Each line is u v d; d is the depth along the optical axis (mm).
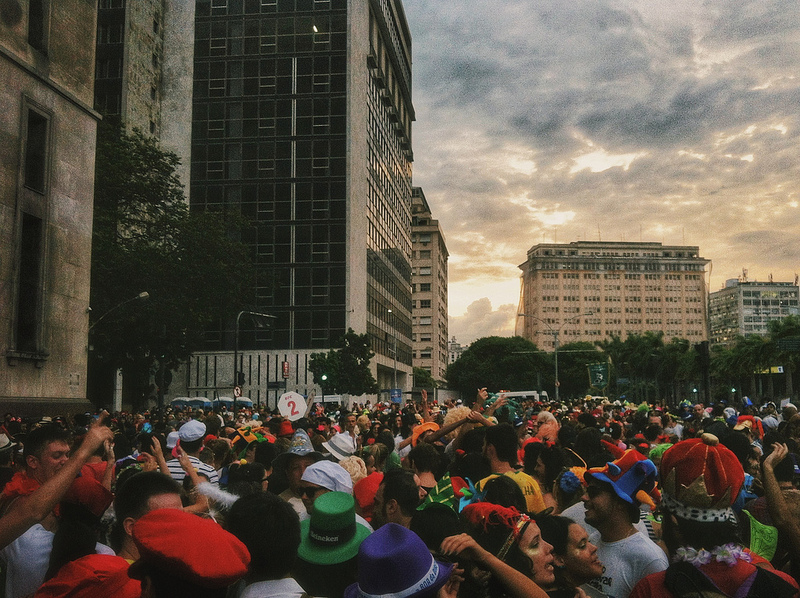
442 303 166250
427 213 160125
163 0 76062
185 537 2207
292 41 75062
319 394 69812
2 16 27922
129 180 42938
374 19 89000
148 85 72500
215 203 73688
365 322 79688
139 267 40500
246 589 2994
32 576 3615
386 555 2672
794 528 4051
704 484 2982
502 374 128750
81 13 33656
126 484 3258
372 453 8516
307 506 4797
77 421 14891
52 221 30844
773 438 8766
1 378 27344
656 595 2914
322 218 72812
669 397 120688
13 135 28453
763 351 83375
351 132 74125
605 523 3781
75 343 32344
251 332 71438
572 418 17141
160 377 52562
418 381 140125
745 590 2850
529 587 2730
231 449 9383
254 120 74375
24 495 3889
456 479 5152
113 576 3012
